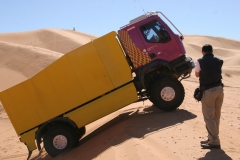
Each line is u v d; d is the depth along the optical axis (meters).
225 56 101.44
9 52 47.38
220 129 9.02
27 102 11.38
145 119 11.20
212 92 7.34
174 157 7.16
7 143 16.70
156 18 11.84
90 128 14.95
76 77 11.24
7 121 21.14
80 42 70.44
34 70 41.34
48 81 11.29
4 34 78.56
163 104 11.51
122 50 11.37
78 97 11.27
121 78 11.27
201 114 10.88
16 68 42.44
